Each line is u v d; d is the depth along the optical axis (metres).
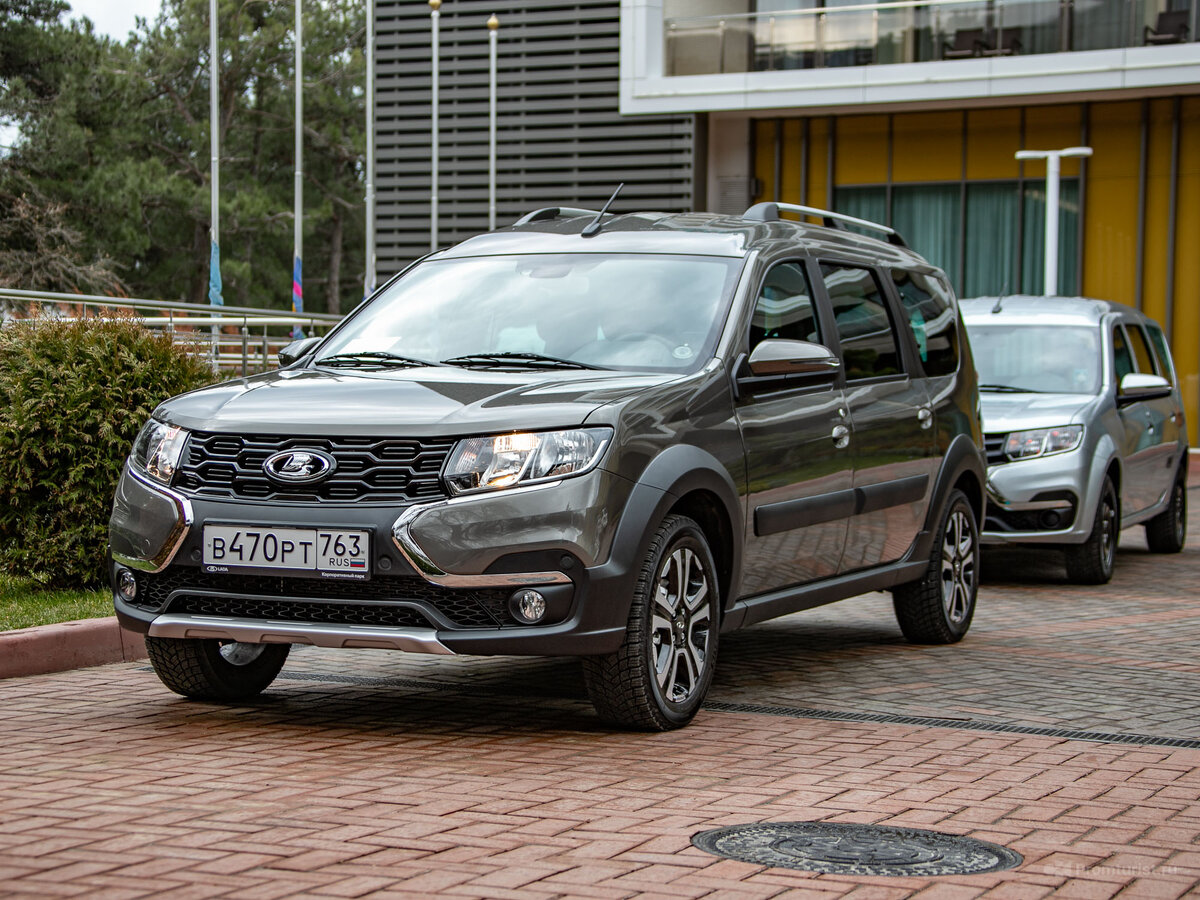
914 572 7.83
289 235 61.09
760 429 6.30
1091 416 11.25
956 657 7.87
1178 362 28.42
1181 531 13.91
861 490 7.13
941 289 8.59
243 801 4.55
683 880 3.85
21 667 6.84
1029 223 29.34
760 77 29.23
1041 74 27.38
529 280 6.67
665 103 29.98
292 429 5.47
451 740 5.54
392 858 3.97
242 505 5.44
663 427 5.71
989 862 4.11
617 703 5.62
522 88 32.56
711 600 5.98
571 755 5.32
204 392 5.99
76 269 46.41
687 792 4.82
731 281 6.52
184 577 5.58
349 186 64.50
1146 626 9.16
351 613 5.39
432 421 5.38
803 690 6.83
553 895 3.69
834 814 4.59
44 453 8.56
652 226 6.98
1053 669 7.52
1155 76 26.66
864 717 6.21
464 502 5.25
